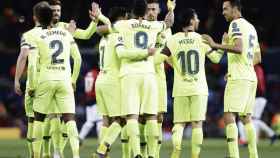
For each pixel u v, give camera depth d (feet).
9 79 237.66
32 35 108.68
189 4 259.39
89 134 215.92
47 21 109.60
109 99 112.68
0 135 217.77
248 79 109.40
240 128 173.17
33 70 108.06
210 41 107.55
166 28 114.83
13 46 255.29
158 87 116.37
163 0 235.81
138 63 105.40
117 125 110.32
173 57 111.34
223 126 214.28
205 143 185.16
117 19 116.57
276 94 229.04
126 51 104.32
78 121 213.66
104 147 109.40
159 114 116.67
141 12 106.73
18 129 221.05
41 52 108.88
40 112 109.50
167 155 144.36
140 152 109.19
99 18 114.42
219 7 250.98
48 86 108.37
